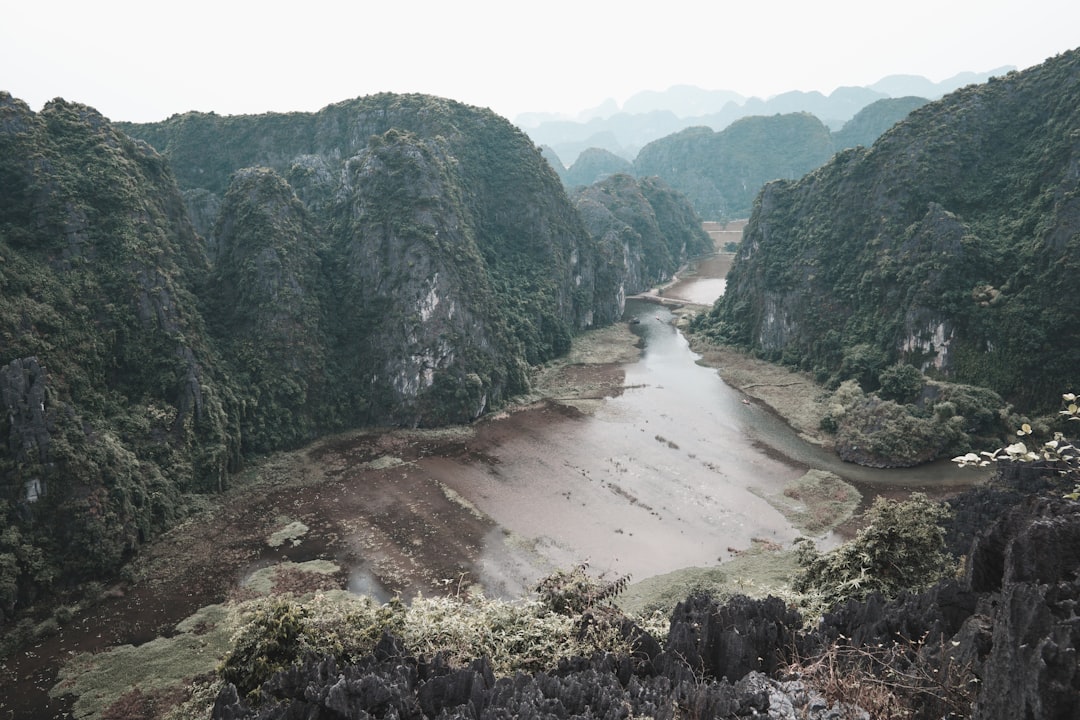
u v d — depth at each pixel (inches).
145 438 1692.9
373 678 438.3
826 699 394.9
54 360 1555.1
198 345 1982.0
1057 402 2021.4
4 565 1241.4
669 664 506.0
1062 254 2102.6
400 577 1395.2
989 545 495.2
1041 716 302.2
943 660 406.9
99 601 1314.0
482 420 2461.9
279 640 622.2
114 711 1011.3
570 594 711.7
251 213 2377.0
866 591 764.0
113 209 1950.1
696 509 1718.8
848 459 2030.0
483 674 497.4
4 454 1370.6
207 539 1553.9
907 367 2354.8
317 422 2282.2
